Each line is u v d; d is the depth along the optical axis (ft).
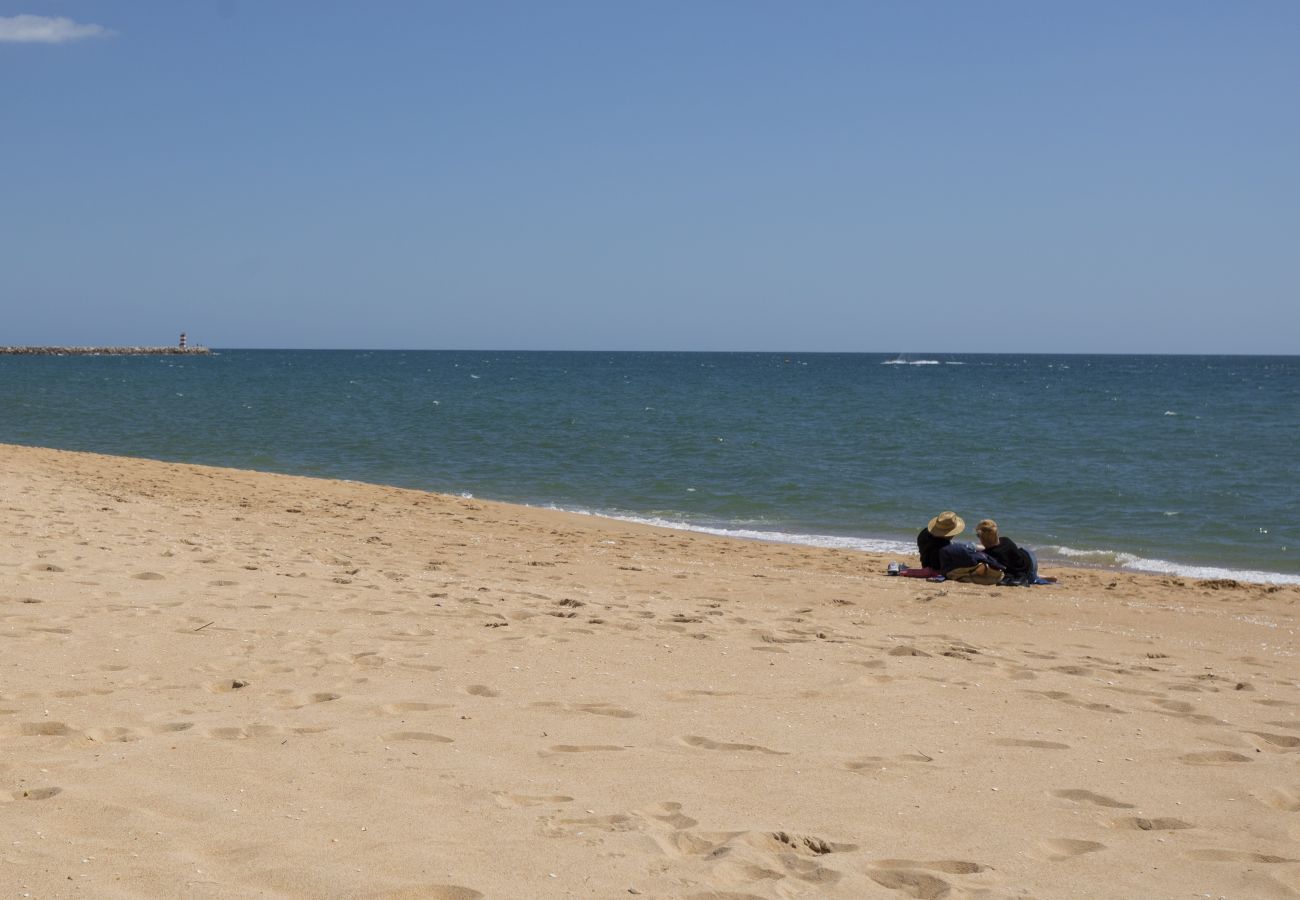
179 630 24.73
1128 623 33.40
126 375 317.83
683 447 112.47
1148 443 121.08
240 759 16.16
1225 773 17.40
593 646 25.30
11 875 11.62
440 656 23.57
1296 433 136.05
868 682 22.90
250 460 97.40
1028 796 15.96
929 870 13.01
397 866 12.37
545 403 194.08
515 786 15.49
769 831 13.99
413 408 172.86
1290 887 12.84
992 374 424.87
